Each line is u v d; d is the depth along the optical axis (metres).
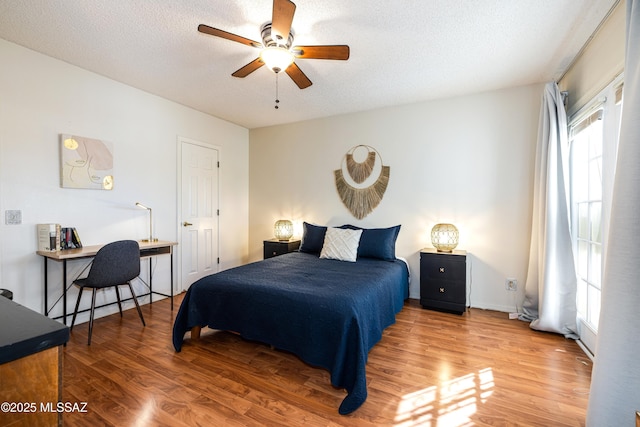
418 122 3.50
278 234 4.18
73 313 2.60
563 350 2.23
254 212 4.74
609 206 1.93
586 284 2.35
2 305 0.71
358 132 3.87
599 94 2.05
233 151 4.48
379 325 2.16
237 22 2.04
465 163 3.27
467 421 1.49
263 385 1.80
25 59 2.37
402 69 2.67
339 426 1.46
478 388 1.76
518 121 3.04
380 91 3.17
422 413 1.55
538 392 1.72
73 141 2.65
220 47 2.35
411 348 2.27
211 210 4.13
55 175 2.56
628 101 1.23
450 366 2.01
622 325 1.17
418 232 3.52
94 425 1.45
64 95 2.60
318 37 2.18
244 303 2.09
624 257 1.18
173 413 1.54
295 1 1.79
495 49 2.32
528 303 2.86
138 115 3.19
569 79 2.62
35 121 2.43
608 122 1.94
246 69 2.21
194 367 1.99
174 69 2.73
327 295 1.92
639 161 1.16
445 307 3.04
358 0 1.80
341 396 1.70
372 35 2.15
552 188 2.52
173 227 3.60
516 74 2.75
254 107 3.74
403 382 1.82
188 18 1.99
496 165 3.13
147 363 2.04
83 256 2.39
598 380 1.24
